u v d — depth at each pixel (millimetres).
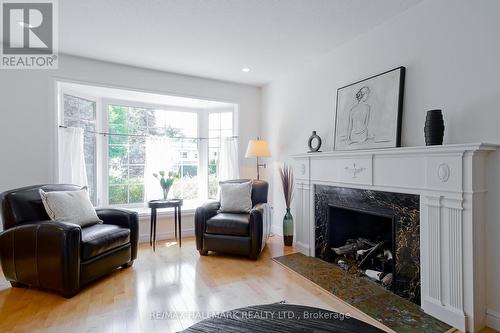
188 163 4520
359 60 2803
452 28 2004
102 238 2449
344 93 2941
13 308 2008
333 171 2846
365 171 2469
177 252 3318
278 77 4098
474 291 1727
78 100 3643
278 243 3713
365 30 2686
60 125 3320
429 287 1942
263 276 2605
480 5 1848
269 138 4371
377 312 1966
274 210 4266
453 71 1998
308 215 3221
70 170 3318
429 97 2154
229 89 4324
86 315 1922
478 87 1857
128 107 4125
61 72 3211
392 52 2457
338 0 2191
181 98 4039
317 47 3080
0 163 2928
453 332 1737
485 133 1824
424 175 1979
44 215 2518
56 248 2137
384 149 2238
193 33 2750
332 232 2955
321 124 3328
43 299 2143
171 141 4301
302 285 2412
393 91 2402
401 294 2193
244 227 3027
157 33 2748
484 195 1802
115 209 2961
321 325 1153
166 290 2307
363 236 2977
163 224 3895
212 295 2225
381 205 2363
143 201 4203
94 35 2789
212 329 1130
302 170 3303
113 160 4004
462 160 1745
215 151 4602
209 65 3609
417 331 1745
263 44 3002
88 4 2256
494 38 1780
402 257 2186
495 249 1771
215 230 3117
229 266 2861
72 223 2336
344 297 2188
